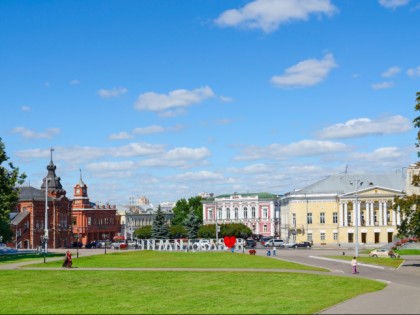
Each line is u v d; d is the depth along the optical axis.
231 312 37.38
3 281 61.66
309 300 42.84
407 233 84.62
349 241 169.38
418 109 81.62
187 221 188.62
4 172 107.25
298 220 174.62
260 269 74.81
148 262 89.62
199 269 75.31
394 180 174.38
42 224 181.75
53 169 191.25
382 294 46.66
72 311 39.91
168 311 38.78
